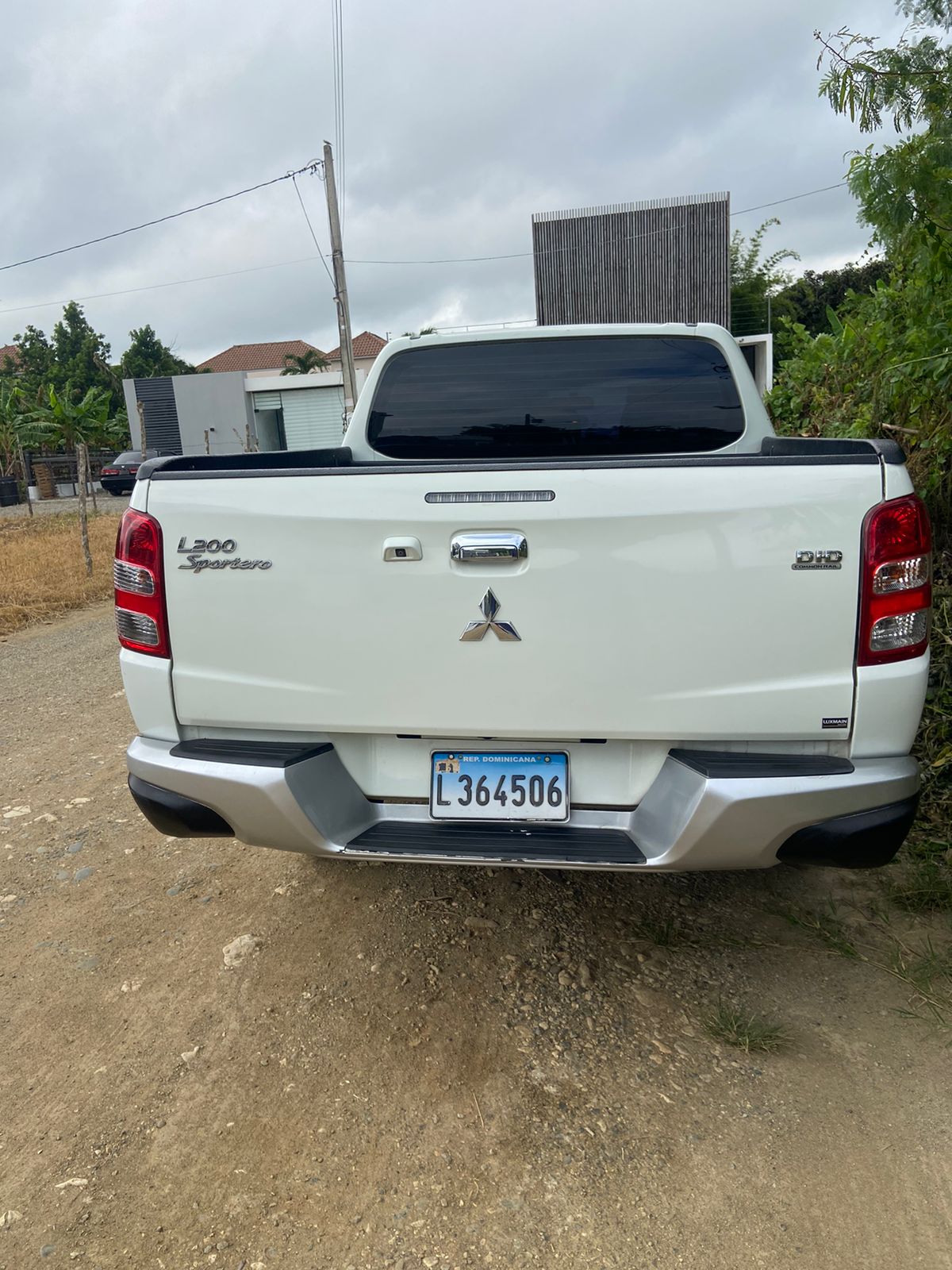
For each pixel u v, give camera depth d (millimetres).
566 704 2076
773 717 2012
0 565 11914
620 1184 1870
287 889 3119
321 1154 1978
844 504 1938
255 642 2172
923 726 3492
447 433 3383
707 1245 1729
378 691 2139
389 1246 1750
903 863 3045
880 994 2447
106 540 14680
